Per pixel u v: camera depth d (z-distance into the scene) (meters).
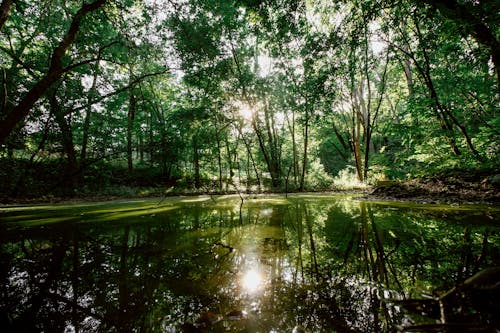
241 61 16.77
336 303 1.38
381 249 2.39
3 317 1.29
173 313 1.32
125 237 3.21
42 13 9.52
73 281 1.77
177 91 19.25
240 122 18.14
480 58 6.02
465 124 8.95
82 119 15.65
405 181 9.54
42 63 11.84
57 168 14.86
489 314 1.14
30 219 5.05
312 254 2.31
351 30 6.42
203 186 17.92
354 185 15.89
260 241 2.85
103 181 16.17
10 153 12.53
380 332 1.09
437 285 1.53
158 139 20.20
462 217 3.94
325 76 7.18
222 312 1.32
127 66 10.23
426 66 8.44
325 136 25.20
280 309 1.34
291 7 6.03
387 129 10.37
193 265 2.07
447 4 5.26
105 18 8.58
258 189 16.09
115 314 1.32
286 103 16.14
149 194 13.91
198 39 11.98
